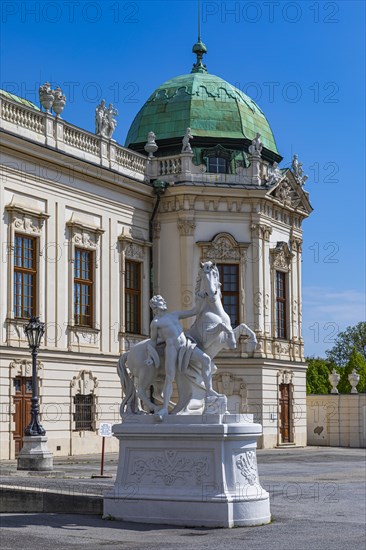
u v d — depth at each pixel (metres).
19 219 44.16
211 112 59.66
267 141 61.91
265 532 19.08
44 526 19.58
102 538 18.09
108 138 51.62
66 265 47.50
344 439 65.88
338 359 129.75
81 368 47.94
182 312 21.55
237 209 55.81
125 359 21.58
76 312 48.50
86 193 49.38
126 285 53.19
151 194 54.94
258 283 55.97
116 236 51.91
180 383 21.23
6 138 43.03
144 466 20.41
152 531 19.00
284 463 43.97
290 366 59.34
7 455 42.16
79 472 33.31
